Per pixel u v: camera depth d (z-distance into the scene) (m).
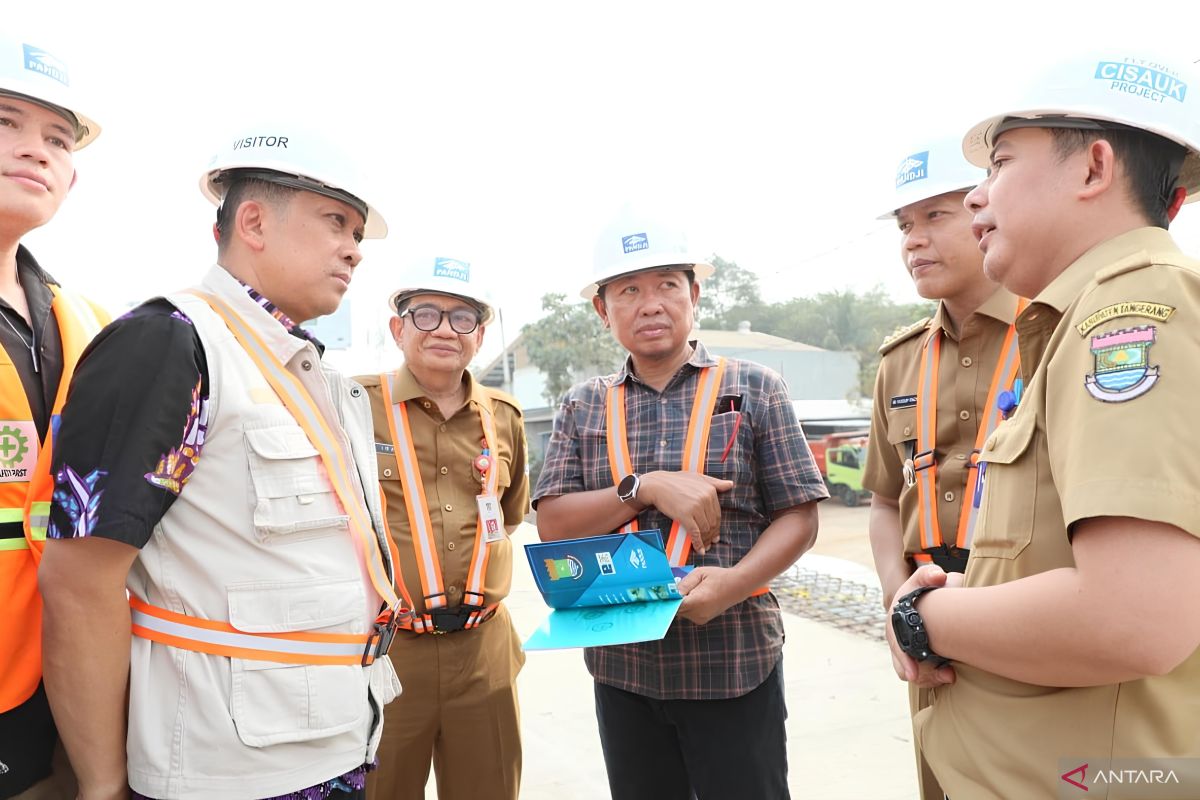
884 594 2.17
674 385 2.30
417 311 2.69
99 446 1.26
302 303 1.58
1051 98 1.12
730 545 2.15
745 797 2.08
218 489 1.38
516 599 7.11
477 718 2.55
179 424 1.31
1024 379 1.20
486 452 2.74
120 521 1.23
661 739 2.24
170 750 1.32
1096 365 0.98
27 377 1.77
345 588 1.45
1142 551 0.88
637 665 2.16
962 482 2.01
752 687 2.10
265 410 1.42
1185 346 0.92
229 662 1.35
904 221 2.15
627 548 1.77
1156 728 1.01
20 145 1.73
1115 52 1.12
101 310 2.09
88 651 1.29
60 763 1.73
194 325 1.39
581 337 24.11
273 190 1.52
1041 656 0.99
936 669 1.25
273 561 1.39
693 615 1.94
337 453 1.53
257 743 1.33
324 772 1.41
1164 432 0.89
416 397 2.71
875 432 2.38
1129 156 1.11
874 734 3.71
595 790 3.30
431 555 2.55
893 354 2.33
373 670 1.57
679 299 2.25
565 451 2.41
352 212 1.60
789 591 6.85
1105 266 1.08
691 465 2.17
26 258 1.92
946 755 1.22
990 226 1.25
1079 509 0.91
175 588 1.35
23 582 1.64
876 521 2.36
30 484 1.67
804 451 2.19
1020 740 1.09
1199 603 0.88
